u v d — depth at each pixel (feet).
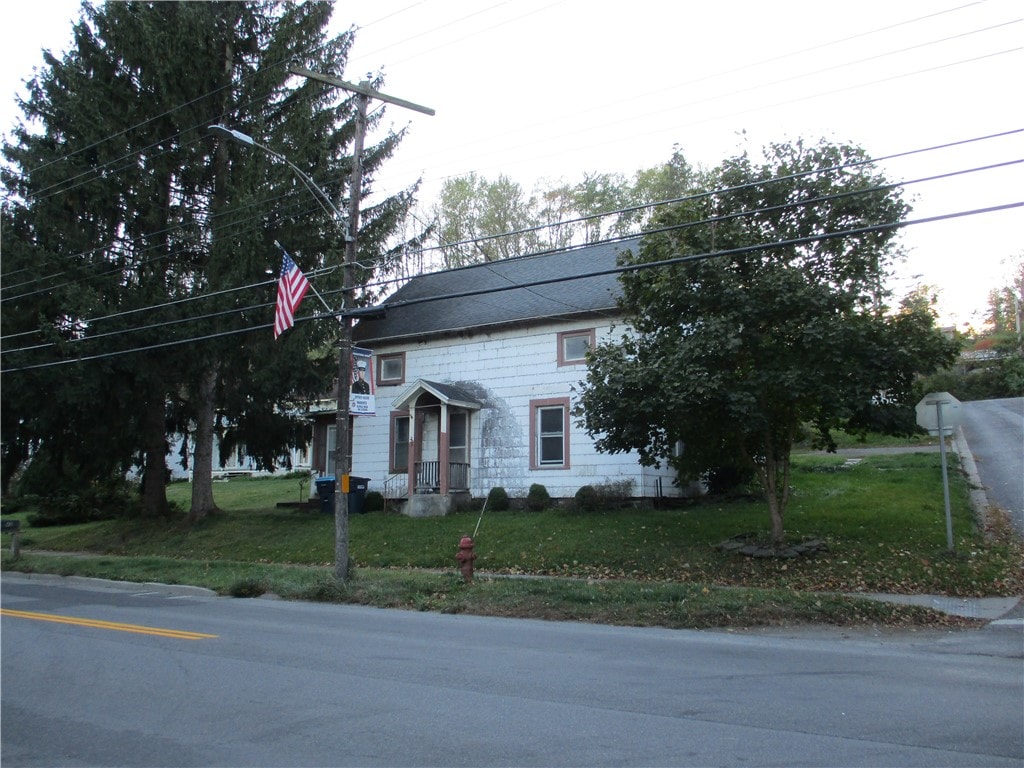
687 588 43.70
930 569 47.34
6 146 76.38
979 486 69.51
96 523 105.40
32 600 50.08
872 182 48.52
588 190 142.20
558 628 37.52
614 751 18.29
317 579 51.78
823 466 83.35
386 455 85.30
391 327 87.15
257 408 79.56
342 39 79.82
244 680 25.96
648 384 48.32
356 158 54.75
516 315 78.74
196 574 59.21
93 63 77.25
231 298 72.54
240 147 79.51
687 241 49.96
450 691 24.17
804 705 22.36
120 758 18.35
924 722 20.65
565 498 73.61
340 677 26.27
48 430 77.20
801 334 47.09
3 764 18.10
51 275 71.67
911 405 51.08
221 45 79.87
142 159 75.15
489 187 143.02
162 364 74.79
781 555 51.21
